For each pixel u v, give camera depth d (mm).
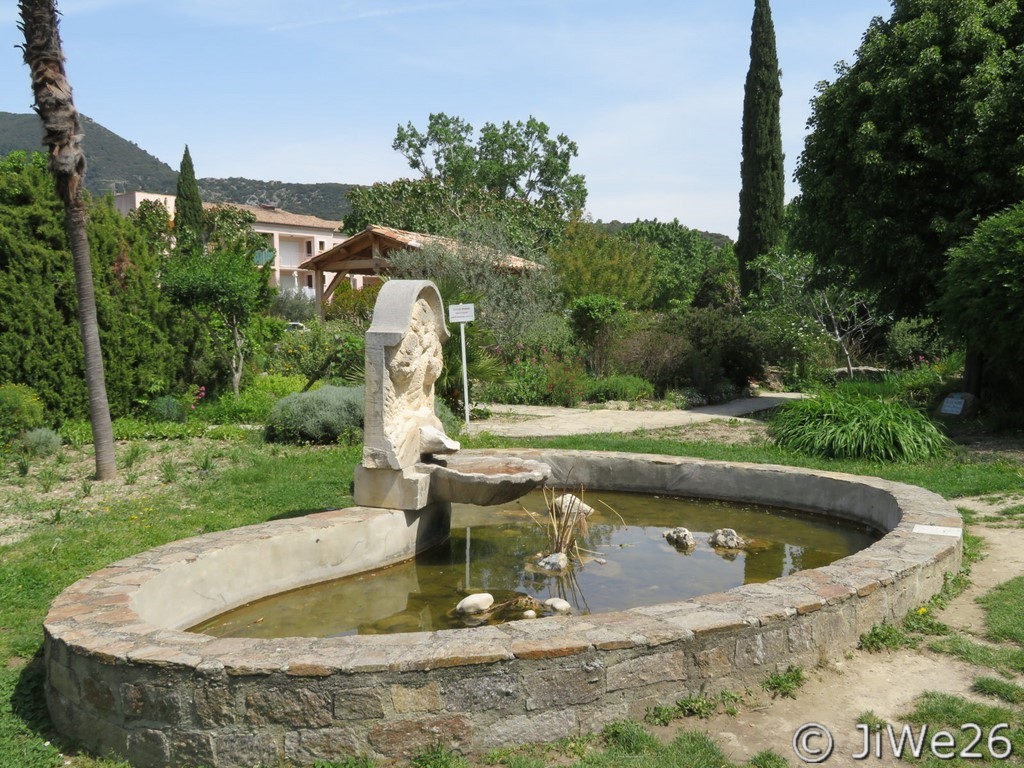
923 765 3451
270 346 18062
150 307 13781
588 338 20844
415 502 6668
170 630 3955
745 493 8781
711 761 3449
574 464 9547
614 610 5590
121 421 12570
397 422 6770
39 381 12195
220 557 5457
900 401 14875
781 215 29375
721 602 4316
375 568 6496
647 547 7273
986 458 10336
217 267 14688
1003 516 7586
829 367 23016
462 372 13945
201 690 3500
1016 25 13680
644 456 9391
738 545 7211
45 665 4215
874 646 4582
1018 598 5301
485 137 51500
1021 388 13516
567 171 51594
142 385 13492
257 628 5285
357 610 5637
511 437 12344
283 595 5887
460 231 20266
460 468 7043
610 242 32812
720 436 12805
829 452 10789
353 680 3455
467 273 18578
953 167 13797
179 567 5098
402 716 3488
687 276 50906
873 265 15289
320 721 3463
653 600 5797
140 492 8539
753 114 28969
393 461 6617
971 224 13570
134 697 3598
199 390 14586
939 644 4633
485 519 8203
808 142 16156
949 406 14047
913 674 4305
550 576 6371
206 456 9930
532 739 3615
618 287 30188
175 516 7633
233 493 8469
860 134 14164
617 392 18578
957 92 13711
